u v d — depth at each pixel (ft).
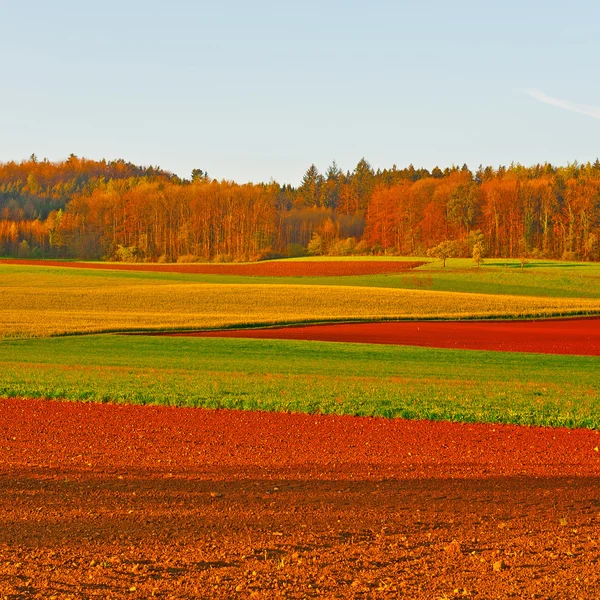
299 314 313.12
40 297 364.17
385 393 121.80
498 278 517.96
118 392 120.88
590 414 101.24
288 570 43.96
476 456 77.25
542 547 48.08
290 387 128.47
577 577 42.75
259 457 76.18
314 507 57.47
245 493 61.62
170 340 223.10
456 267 585.22
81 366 161.48
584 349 217.97
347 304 348.79
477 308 339.77
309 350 201.46
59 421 97.86
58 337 229.45
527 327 281.74
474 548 47.96
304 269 586.86
